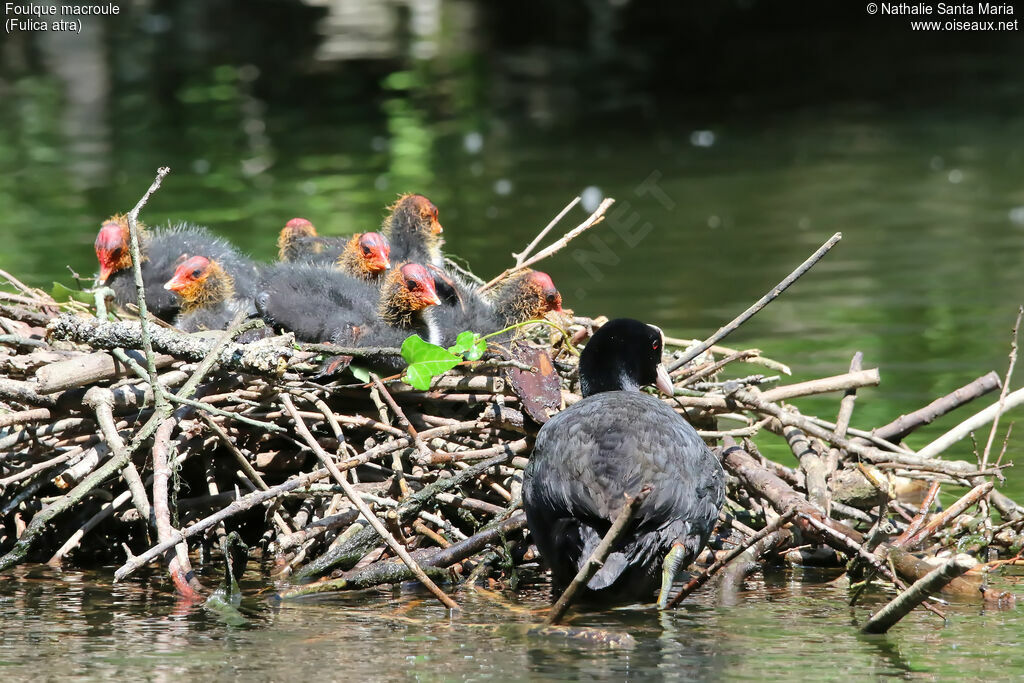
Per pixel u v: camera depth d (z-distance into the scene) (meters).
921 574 9.37
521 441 10.32
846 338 17.73
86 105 39.00
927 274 21.19
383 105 38.94
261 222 24.64
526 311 12.22
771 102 39.16
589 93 40.94
